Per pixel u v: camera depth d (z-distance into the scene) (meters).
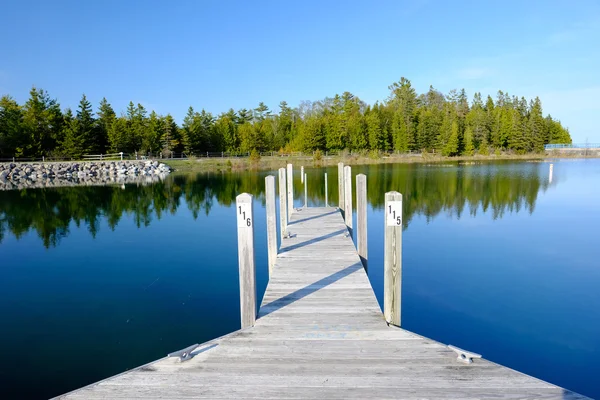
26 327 5.98
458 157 53.50
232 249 10.99
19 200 21.03
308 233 8.46
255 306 3.95
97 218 15.93
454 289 7.43
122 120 52.75
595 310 6.40
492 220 14.20
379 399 2.60
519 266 8.79
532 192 20.92
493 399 2.57
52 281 8.24
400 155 51.62
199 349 3.36
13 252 10.73
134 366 4.84
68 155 46.28
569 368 4.72
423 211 16.17
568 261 9.13
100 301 7.07
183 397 2.66
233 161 44.44
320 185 27.36
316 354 3.25
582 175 29.59
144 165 39.81
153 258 10.04
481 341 5.41
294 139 59.53
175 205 19.47
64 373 4.68
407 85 74.38
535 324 5.90
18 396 4.20
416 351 3.28
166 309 6.69
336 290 4.91
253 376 2.91
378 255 10.16
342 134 53.03
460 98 79.00
